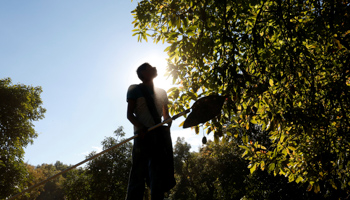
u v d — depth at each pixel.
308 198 12.92
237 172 22.09
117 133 24.70
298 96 5.33
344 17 4.24
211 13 4.34
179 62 4.66
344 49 4.97
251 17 4.25
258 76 3.98
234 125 4.79
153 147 2.79
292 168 5.80
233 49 3.90
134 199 2.69
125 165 23.73
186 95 4.00
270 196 16.42
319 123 4.88
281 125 4.61
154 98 3.10
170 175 2.78
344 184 5.69
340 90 4.73
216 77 3.83
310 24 4.60
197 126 3.63
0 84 24.52
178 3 4.26
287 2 4.44
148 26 5.47
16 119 24.14
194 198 44.94
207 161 25.39
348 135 5.15
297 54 4.08
